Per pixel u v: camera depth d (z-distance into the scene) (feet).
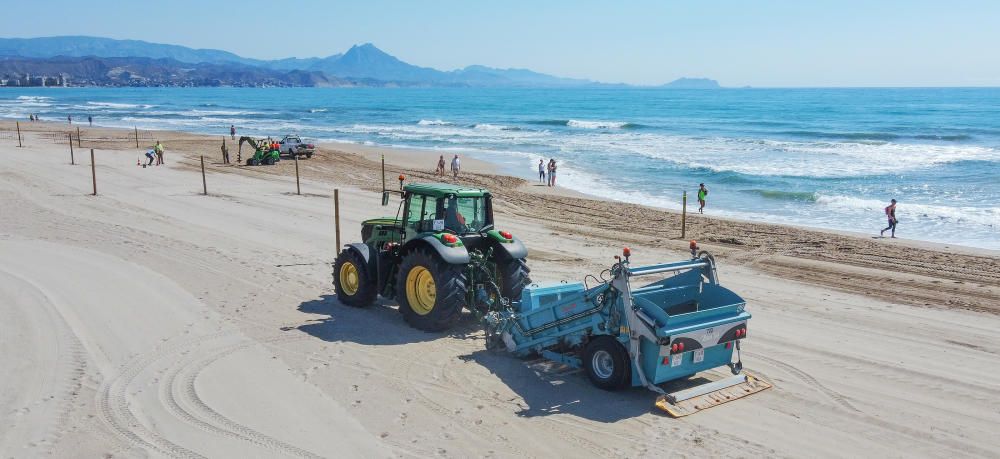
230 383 26.32
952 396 26.27
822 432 23.13
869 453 21.75
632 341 24.99
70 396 24.90
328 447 21.45
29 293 37.83
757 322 35.55
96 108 407.44
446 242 31.50
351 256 36.52
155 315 34.63
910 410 24.97
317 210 69.72
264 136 188.34
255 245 52.54
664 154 144.36
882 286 43.75
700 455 21.38
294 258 48.52
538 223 67.36
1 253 47.70
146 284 40.40
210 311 35.60
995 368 29.30
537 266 48.37
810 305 38.96
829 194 90.89
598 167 122.52
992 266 49.57
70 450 21.01
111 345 30.25
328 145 165.89
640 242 57.98
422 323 32.76
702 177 108.78
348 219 65.00
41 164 102.68
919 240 62.54
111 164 106.93
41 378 26.45
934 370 28.94
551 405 24.90
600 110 397.19
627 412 24.39
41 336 31.14
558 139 189.78
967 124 240.94
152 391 25.44
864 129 220.23
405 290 33.35
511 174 114.93
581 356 27.30
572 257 51.52
